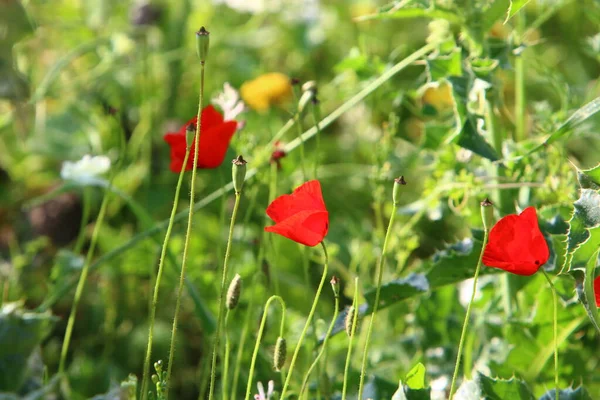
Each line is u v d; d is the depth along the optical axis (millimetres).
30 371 1447
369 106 2113
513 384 1523
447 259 1558
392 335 1778
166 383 1471
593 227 1449
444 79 1581
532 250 1450
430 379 1689
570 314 1612
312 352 1611
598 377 1655
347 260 1945
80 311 1890
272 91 2049
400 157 1904
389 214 1797
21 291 1860
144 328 1871
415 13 1604
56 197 2000
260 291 1745
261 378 1649
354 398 1580
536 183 1627
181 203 2037
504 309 1668
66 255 1730
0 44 1679
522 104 1707
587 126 1652
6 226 2059
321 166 2107
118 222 2088
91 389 1789
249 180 1739
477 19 1599
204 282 1805
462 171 1642
